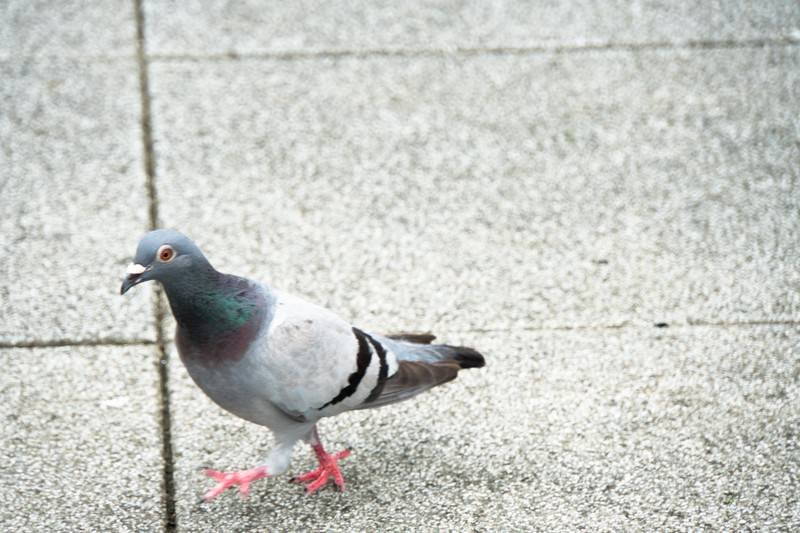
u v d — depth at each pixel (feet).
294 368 21.85
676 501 23.62
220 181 33.65
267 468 22.81
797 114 36.78
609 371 27.30
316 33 40.11
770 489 23.90
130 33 39.73
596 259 31.09
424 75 38.34
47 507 23.17
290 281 30.01
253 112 36.50
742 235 31.94
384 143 35.45
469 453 24.94
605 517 23.24
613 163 34.76
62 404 25.90
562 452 24.91
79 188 33.09
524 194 33.50
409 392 23.54
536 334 28.48
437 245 31.50
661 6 41.75
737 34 40.34
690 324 28.84
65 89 37.01
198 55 38.78
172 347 27.81
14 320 28.37
